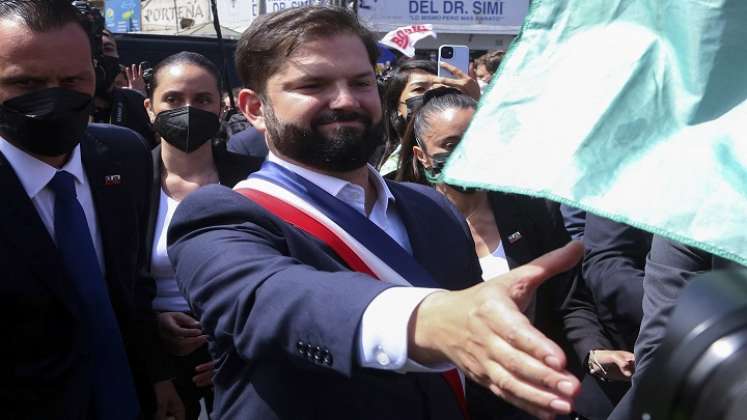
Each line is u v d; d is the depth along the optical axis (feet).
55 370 6.34
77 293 6.49
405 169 9.53
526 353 2.72
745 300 2.30
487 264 8.37
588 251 8.86
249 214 4.79
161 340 8.89
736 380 2.11
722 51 2.87
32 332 6.28
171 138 9.61
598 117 2.95
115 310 7.22
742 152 2.76
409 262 4.95
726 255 2.64
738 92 2.87
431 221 5.72
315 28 4.96
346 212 4.91
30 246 6.26
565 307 8.78
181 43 24.36
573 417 8.95
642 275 8.38
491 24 52.90
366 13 49.55
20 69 6.24
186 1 60.85
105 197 7.19
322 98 4.93
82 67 6.50
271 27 5.06
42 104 6.22
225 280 4.35
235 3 54.85
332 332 3.68
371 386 4.69
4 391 6.20
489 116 3.11
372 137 5.09
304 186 4.96
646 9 3.02
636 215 2.77
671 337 2.36
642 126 2.92
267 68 5.05
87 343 6.51
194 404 9.48
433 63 12.84
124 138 7.66
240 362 4.87
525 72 3.12
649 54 2.98
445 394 5.05
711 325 2.25
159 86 9.86
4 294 6.13
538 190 2.91
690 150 2.82
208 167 9.98
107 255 7.14
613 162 2.89
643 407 2.39
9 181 6.30
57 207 6.57
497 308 2.83
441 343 3.19
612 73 2.99
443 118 8.57
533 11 3.16
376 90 5.18
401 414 4.78
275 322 3.97
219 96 10.19
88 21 6.86
